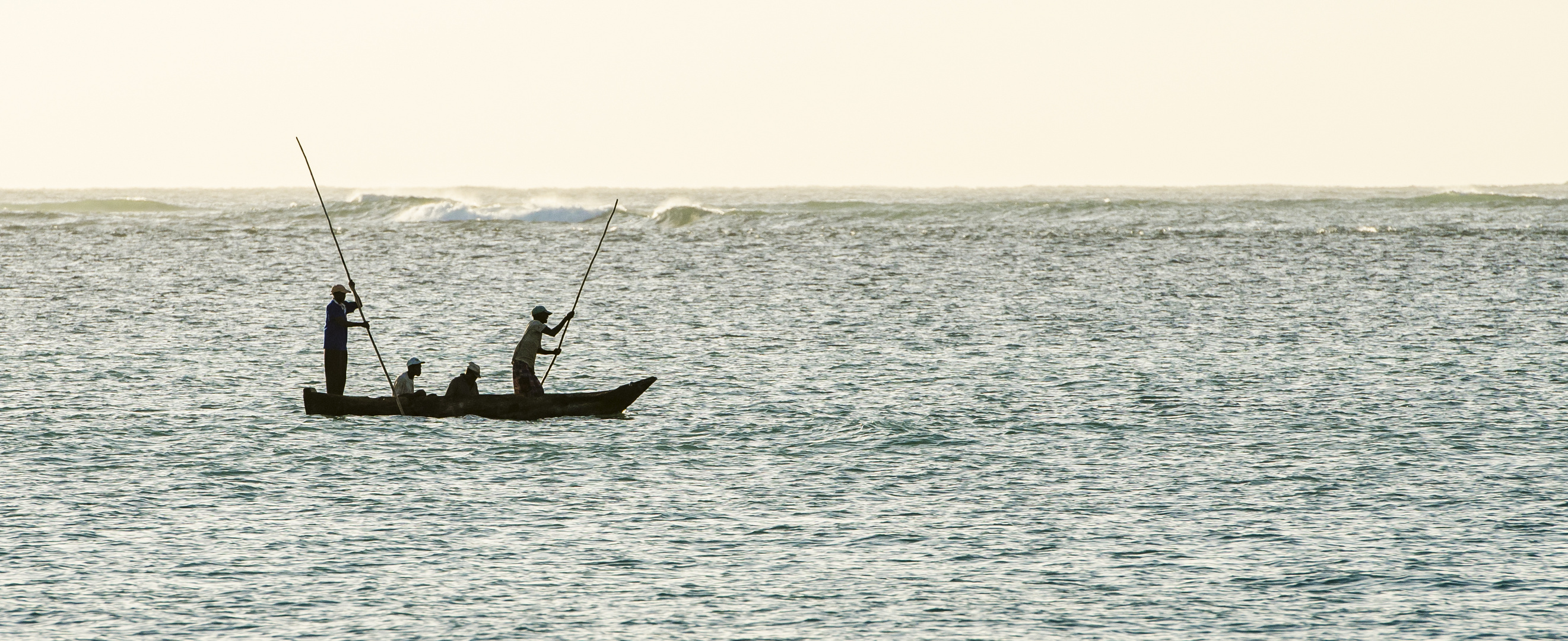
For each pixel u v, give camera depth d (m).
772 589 45.19
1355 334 113.56
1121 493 57.69
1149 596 44.31
